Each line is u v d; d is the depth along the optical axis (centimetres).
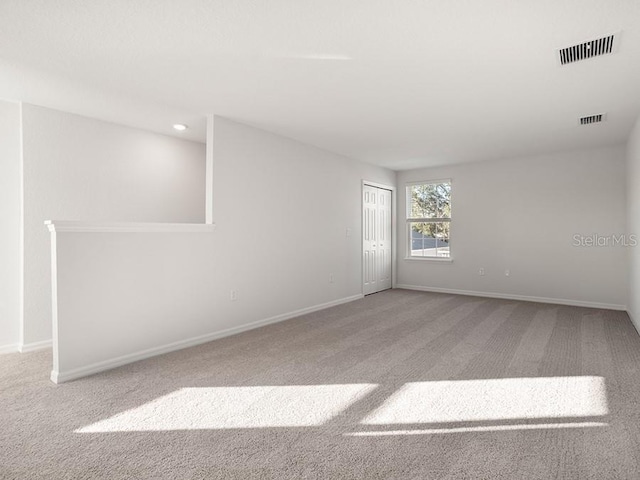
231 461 179
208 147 404
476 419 219
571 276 568
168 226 356
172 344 356
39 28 231
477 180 657
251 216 442
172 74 300
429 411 229
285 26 229
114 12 213
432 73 296
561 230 575
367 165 665
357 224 638
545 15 216
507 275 626
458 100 357
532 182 601
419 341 379
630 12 212
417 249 739
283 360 325
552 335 397
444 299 623
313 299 538
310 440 197
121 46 254
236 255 423
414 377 284
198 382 277
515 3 205
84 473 170
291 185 500
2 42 248
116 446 192
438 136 488
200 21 224
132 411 231
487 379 279
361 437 200
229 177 416
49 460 180
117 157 434
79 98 353
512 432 204
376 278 702
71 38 243
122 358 316
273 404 239
